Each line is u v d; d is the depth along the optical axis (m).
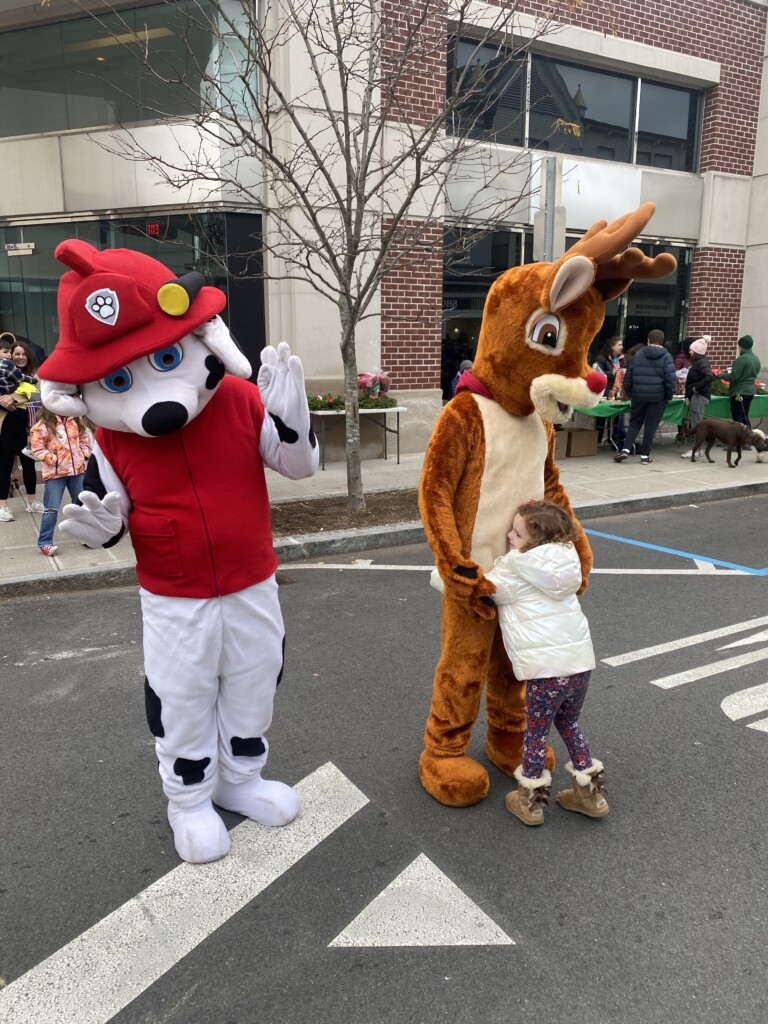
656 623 5.07
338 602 5.54
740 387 11.80
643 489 9.21
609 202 12.49
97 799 3.14
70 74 9.98
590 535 7.55
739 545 7.17
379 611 5.33
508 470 2.89
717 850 2.80
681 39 12.45
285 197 9.32
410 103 9.87
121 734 3.68
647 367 10.59
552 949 2.33
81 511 2.29
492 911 2.48
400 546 7.14
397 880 2.63
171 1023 2.08
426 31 8.39
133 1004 2.14
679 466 10.82
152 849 2.82
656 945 2.35
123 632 5.03
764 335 13.93
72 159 9.98
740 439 10.57
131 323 2.20
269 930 2.41
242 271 9.35
